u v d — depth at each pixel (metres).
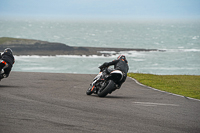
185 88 42.03
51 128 15.63
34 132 14.71
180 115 21.50
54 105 22.25
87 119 18.23
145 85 42.56
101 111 21.09
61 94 28.94
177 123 18.73
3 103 21.72
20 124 16.02
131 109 22.72
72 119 17.97
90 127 16.34
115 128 16.50
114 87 29.17
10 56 32.41
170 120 19.50
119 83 29.69
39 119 17.39
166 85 44.06
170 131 16.64
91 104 23.86
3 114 18.06
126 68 30.16
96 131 15.62
